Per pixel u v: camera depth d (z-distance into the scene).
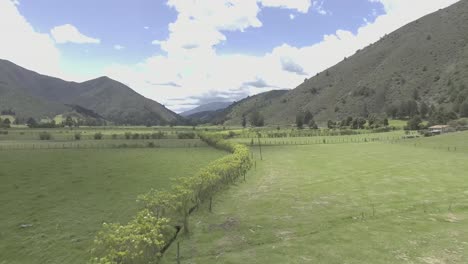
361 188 24.98
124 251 9.69
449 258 12.50
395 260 12.45
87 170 36.50
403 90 182.12
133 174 33.69
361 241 14.37
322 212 18.95
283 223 17.14
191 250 13.94
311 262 12.48
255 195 23.23
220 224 17.12
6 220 18.61
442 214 18.03
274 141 77.88
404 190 23.92
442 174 30.11
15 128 134.00
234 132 94.19
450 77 170.00
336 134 101.00
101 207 21.19
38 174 33.81
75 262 13.38
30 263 13.39
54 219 18.73
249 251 13.70
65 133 106.69
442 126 92.25
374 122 127.50
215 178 22.38
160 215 16.16
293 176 30.72
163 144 72.50
